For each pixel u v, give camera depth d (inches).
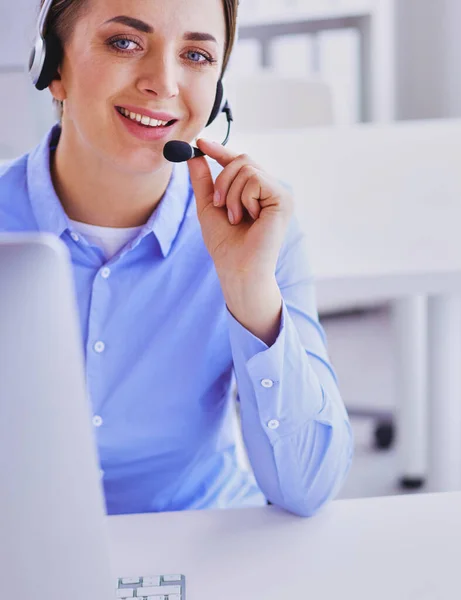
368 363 137.3
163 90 36.5
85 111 38.0
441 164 77.7
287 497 35.3
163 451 43.6
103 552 20.4
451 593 28.0
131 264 42.2
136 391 42.4
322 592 28.3
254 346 36.5
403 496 34.8
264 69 161.9
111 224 42.7
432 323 74.7
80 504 19.7
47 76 39.5
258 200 36.6
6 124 60.7
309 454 37.2
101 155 39.0
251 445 38.7
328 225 64.4
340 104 172.6
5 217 43.1
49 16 37.6
